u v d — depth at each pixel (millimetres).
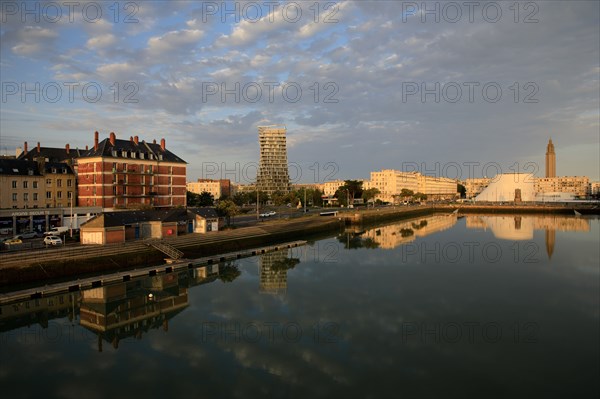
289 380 27906
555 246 82875
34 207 90562
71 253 56688
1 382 28188
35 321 40750
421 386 26953
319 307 43531
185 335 36250
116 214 68438
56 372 29625
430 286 51594
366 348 32906
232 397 25859
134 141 112938
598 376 28109
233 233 86062
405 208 189750
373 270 61656
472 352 32031
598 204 186500
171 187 115188
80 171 100250
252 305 44531
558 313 40906
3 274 48531
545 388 26578
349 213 142875
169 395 26250
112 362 31172
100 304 45625
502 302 44656
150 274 58031
